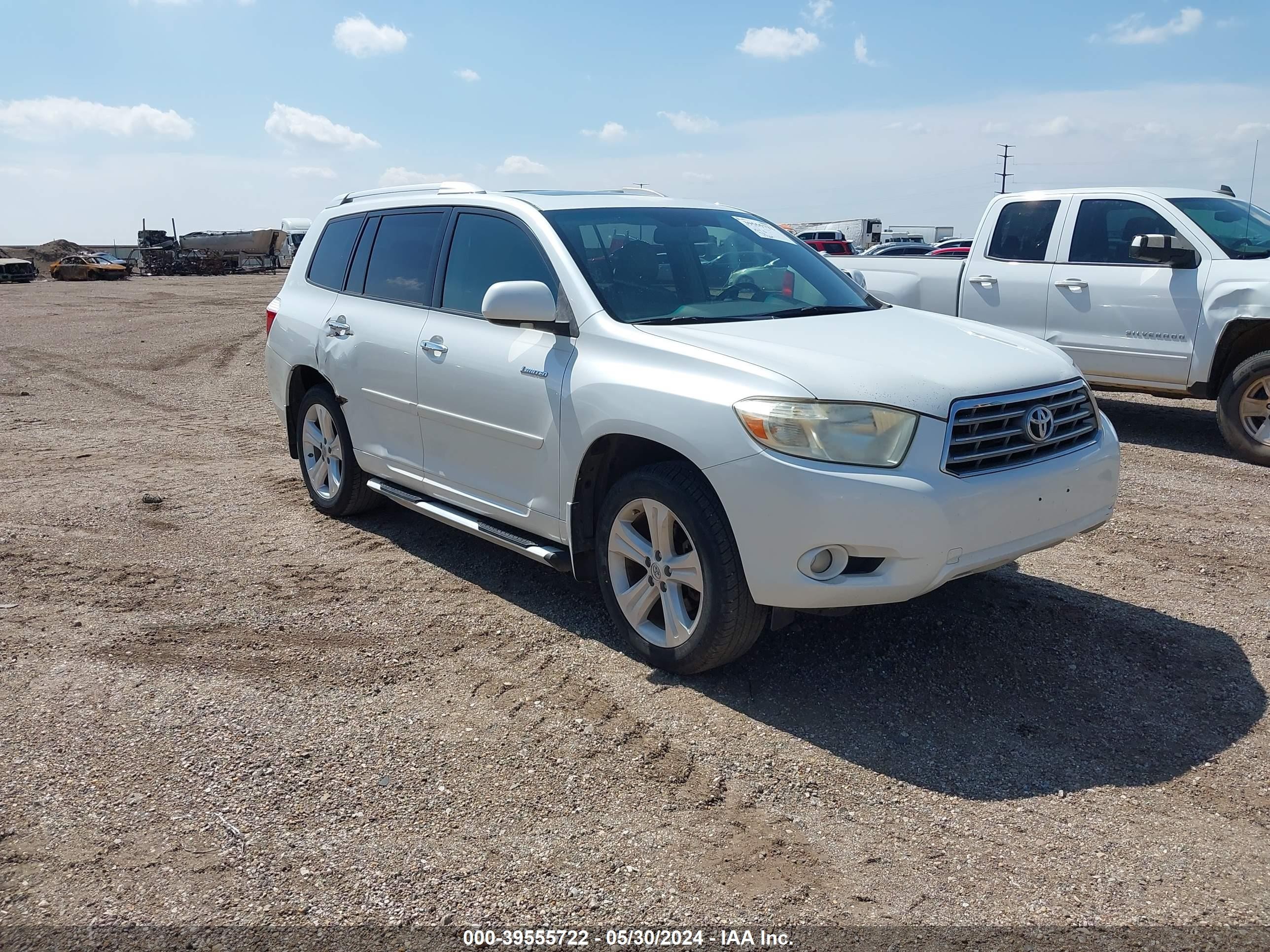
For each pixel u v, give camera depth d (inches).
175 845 113.4
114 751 133.8
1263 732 137.1
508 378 171.6
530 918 101.4
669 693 149.6
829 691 149.3
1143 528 226.4
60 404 427.2
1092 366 323.0
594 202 188.7
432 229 202.8
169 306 1113.4
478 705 146.6
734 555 140.7
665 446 147.6
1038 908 102.1
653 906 103.0
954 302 357.1
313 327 230.7
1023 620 173.6
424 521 237.8
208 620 178.7
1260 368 281.6
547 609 183.0
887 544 131.0
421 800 122.1
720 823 117.3
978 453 137.9
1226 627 171.3
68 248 2992.1
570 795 123.1
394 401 201.9
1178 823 116.6
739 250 190.4
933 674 154.6
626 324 160.1
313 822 117.8
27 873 108.3
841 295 188.7
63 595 191.2
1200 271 296.8
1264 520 231.3
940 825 116.6
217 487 273.6
